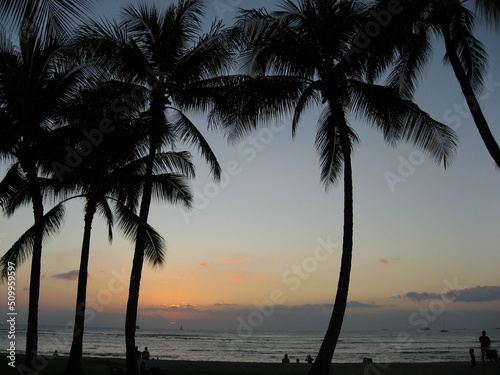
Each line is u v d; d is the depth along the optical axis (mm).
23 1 4754
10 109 14586
